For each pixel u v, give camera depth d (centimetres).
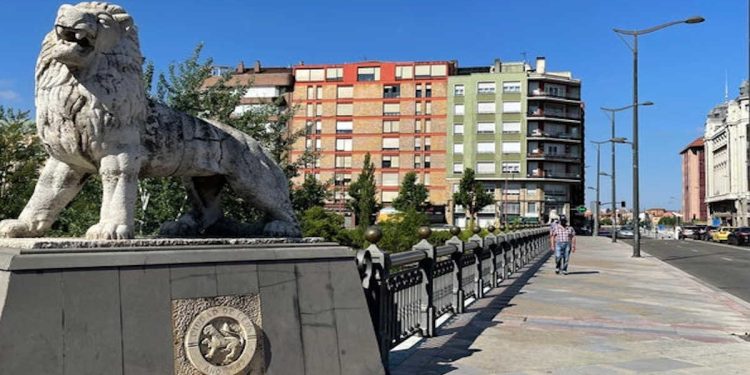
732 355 672
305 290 415
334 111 7600
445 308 891
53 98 365
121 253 342
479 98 7350
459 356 633
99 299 328
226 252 383
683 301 1155
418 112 7488
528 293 1201
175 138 415
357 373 427
